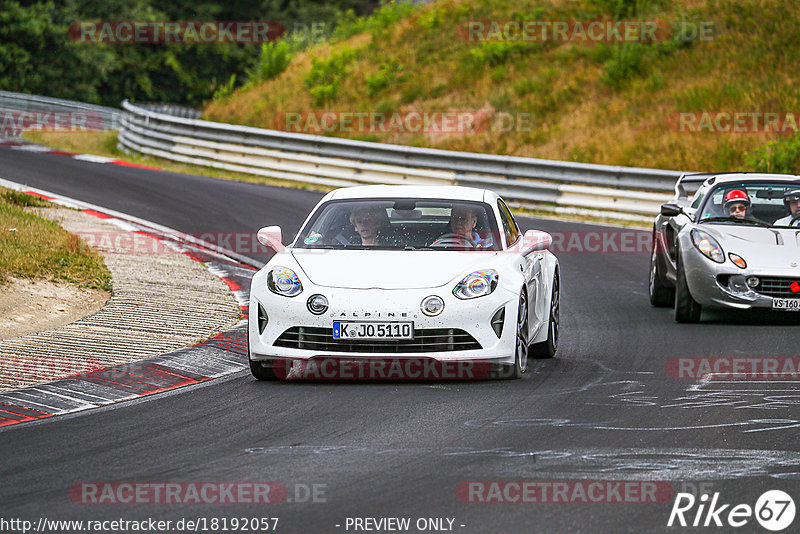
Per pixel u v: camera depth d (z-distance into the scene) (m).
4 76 187.88
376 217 30.64
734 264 37.03
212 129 96.81
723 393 26.09
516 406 24.61
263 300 27.59
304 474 18.94
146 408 24.72
